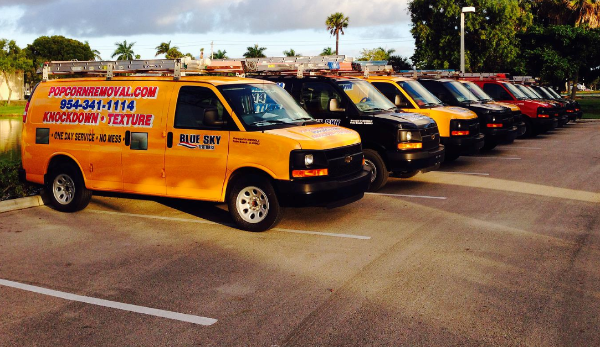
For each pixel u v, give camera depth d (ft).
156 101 26.76
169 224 27.02
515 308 16.20
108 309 16.80
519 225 25.48
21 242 24.07
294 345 14.21
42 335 15.12
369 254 21.48
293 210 29.40
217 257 21.61
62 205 29.71
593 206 29.22
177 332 15.14
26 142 30.37
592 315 15.66
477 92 51.93
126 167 27.37
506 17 109.91
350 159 25.64
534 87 76.13
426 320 15.49
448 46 113.91
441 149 34.94
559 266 19.75
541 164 44.83
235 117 24.84
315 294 17.56
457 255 21.13
